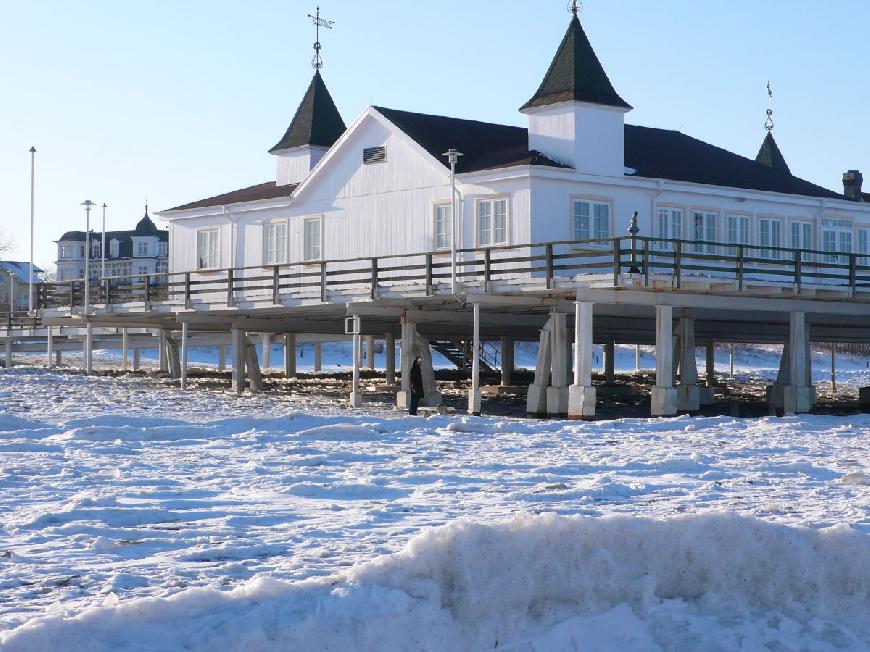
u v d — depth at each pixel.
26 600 7.85
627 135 36.75
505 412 30.75
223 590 8.08
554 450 19.34
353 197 34.78
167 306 36.88
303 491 13.55
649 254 26.44
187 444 19.30
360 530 10.83
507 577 7.23
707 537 7.85
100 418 21.75
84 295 41.47
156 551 9.77
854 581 7.91
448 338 45.31
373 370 52.59
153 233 116.50
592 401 26.38
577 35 32.06
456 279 30.12
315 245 35.94
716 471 16.19
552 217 30.34
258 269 37.72
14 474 14.77
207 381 42.62
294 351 49.12
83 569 8.95
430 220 32.53
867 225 38.66
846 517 11.74
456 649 6.96
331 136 40.84
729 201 34.41
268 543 10.11
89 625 6.36
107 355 71.56
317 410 27.98
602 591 7.54
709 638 7.39
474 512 12.01
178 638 6.40
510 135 35.97
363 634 6.62
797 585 7.89
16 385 33.28
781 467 16.86
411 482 14.79
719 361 84.38
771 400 33.78
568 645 7.22
